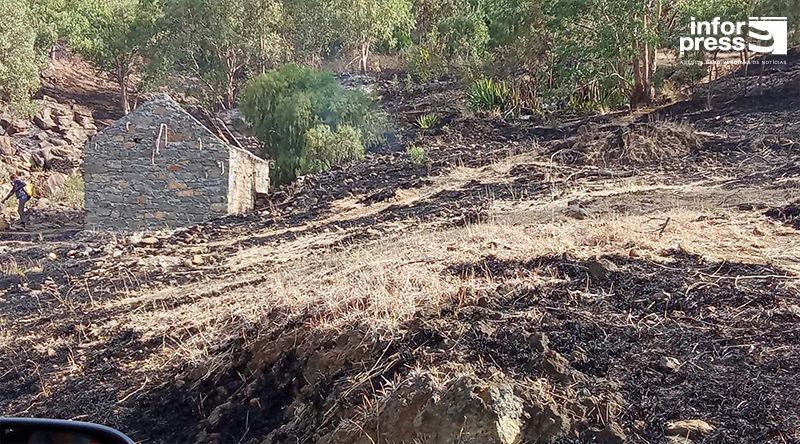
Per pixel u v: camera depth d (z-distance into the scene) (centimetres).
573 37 2297
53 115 3484
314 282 809
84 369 779
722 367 477
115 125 1708
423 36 4678
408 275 686
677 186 1268
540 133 2159
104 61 4116
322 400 536
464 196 1464
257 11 3962
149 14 4072
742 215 906
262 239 1362
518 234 875
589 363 493
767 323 527
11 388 770
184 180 1698
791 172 1238
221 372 641
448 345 528
